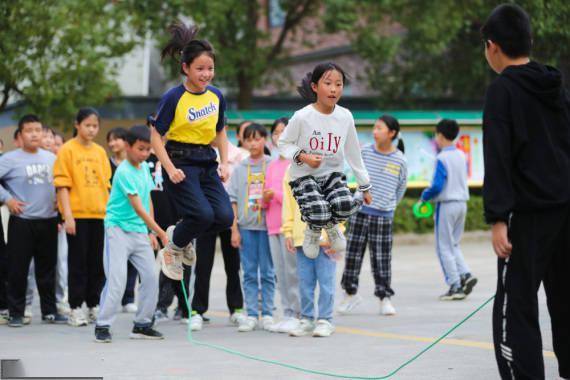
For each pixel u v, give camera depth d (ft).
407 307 65.92
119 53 117.50
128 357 44.91
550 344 45.96
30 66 109.29
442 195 69.87
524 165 32.01
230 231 59.72
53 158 61.41
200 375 39.45
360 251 63.36
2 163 59.47
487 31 33.60
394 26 157.28
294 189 46.55
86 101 112.68
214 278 89.20
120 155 69.26
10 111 136.05
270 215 56.44
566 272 33.42
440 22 129.90
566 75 118.21
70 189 59.88
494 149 31.42
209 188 45.96
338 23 124.16
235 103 144.97
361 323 58.03
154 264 52.34
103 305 51.06
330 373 39.91
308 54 174.29
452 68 150.82
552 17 114.21
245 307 63.57
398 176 63.62
